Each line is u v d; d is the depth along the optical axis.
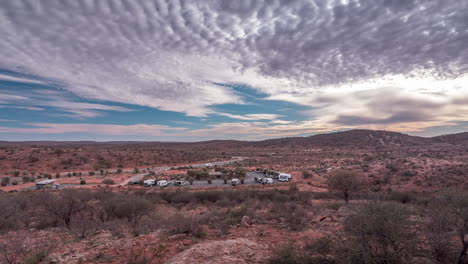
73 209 13.62
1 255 7.14
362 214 4.96
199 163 103.81
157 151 120.38
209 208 20.80
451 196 5.97
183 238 8.62
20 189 42.62
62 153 88.00
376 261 4.70
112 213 14.04
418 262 4.82
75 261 6.56
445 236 5.70
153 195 28.77
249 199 25.61
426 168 39.03
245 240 7.46
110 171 75.94
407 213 5.03
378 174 40.50
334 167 61.12
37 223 12.44
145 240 8.34
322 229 9.66
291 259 5.86
